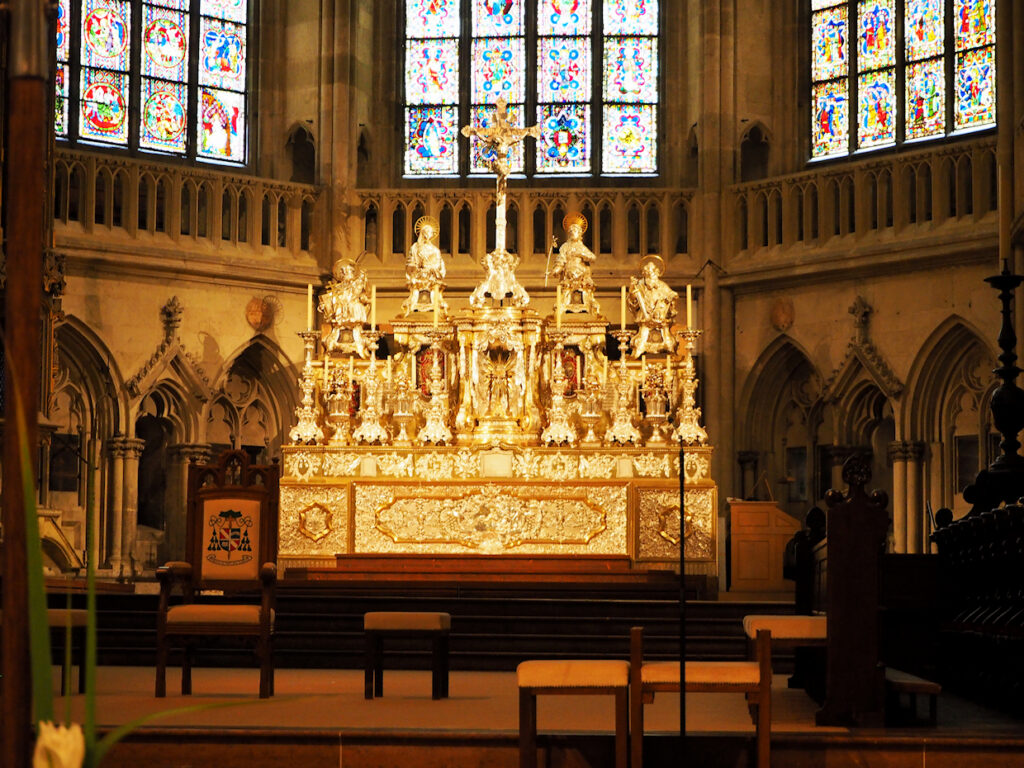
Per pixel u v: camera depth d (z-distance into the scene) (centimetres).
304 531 1959
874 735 837
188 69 2473
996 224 2158
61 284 1991
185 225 2384
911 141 2378
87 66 2378
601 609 1609
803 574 1321
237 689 1191
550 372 2039
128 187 2317
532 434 1997
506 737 834
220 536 1677
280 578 1941
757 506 1969
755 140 2500
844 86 2456
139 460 2341
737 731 855
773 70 2502
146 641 1518
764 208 2433
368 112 2550
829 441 2386
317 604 1634
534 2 2577
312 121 2497
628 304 2084
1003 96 2097
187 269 2331
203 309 2359
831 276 2341
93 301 2269
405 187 2552
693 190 2466
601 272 2445
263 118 2520
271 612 1098
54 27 2267
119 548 2267
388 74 2575
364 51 2545
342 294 2084
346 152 2477
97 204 2305
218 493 1683
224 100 2505
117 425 2283
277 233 2428
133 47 2420
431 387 2012
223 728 857
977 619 1144
